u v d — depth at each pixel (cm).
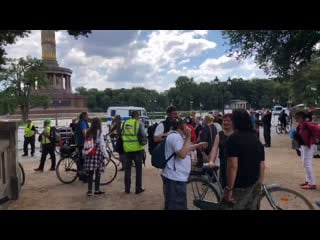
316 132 911
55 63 9425
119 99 13875
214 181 632
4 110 7731
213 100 12294
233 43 1902
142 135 901
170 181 571
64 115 8750
